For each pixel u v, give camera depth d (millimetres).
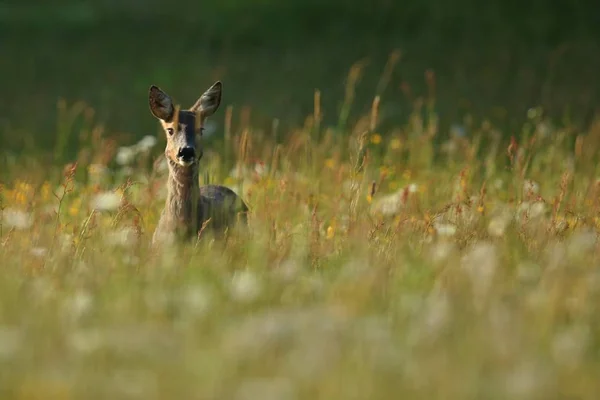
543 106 24484
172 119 13109
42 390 7512
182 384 7660
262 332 8469
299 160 16891
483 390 7508
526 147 15594
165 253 11336
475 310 9016
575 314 9305
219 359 8055
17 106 26953
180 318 9344
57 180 17469
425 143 17109
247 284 9828
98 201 13383
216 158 16688
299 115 24984
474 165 16344
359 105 26016
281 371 7848
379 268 10250
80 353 8250
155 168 14500
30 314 9188
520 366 7883
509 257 11281
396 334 8711
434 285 10219
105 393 7551
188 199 12789
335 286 9836
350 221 12695
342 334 8516
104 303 9586
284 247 11562
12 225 12695
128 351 8336
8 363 8148
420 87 27547
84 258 11656
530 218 12914
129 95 28000
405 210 13039
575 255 11000
